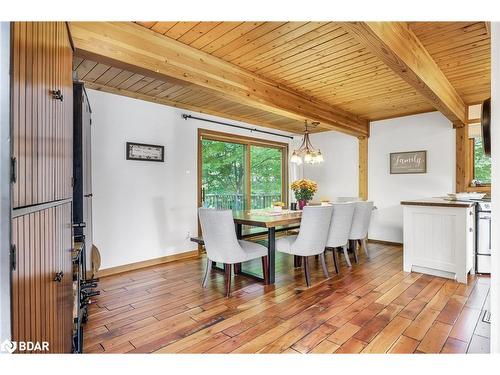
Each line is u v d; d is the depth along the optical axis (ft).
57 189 3.65
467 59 9.57
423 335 6.63
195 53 8.54
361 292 9.37
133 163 12.48
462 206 10.22
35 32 2.72
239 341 6.43
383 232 17.42
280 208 13.33
